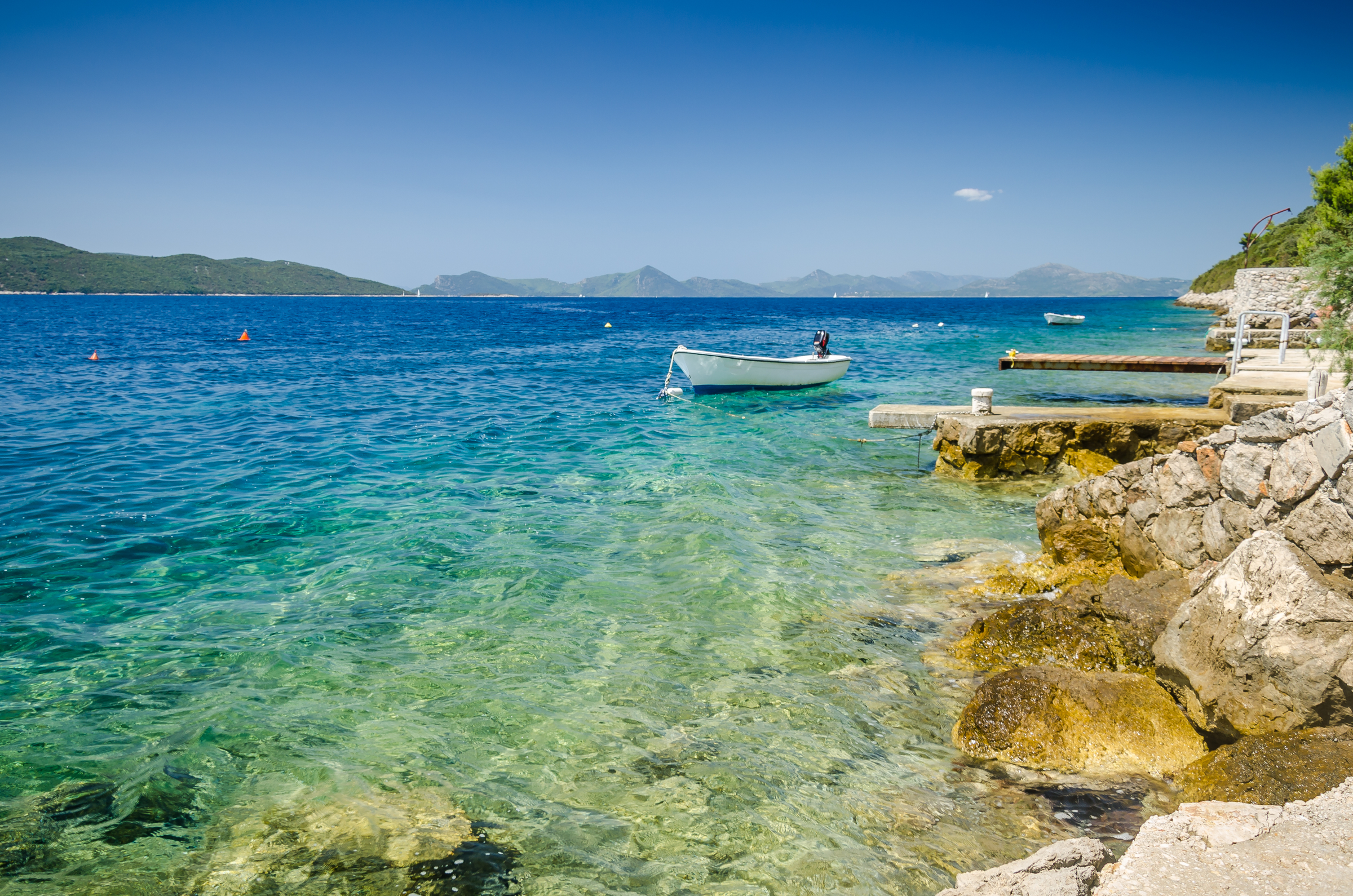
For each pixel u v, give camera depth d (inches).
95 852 176.7
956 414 569.9
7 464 548.4
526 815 190.4
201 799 196.2
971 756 214.4
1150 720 216.1
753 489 510.3
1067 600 293.1
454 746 220.2
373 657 274.8
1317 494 216.7
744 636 293.3
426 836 182.1
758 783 202.8
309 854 175.9
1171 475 308.2
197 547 384.2
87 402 876.0
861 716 237.0
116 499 460.4
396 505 460.8
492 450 626.2
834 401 913.5
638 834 183.3
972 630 287.9
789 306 7559.1
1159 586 276.8
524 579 347.3
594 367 1354.6
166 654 274.2
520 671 265.3
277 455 594.2
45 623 296.0
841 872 169.9
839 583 347.6
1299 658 188.4
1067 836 179.8
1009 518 450.0
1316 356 475.2
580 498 481.4
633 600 327.0
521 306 7726.4
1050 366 871.1
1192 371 821.9
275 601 322.0
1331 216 1115.9
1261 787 173.8
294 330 2682.1
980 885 131.2
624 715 237.3
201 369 1291.8
